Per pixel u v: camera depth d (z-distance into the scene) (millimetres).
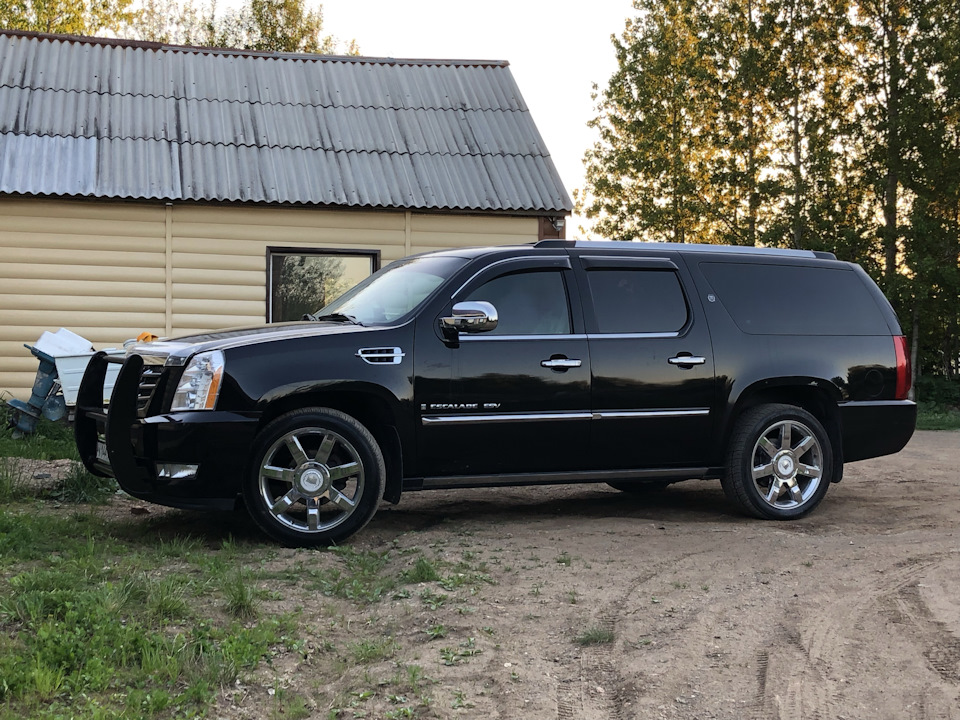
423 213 13109
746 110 23469
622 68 30203
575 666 4160
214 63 14727
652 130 28734
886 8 22281
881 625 4617
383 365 6152
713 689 3922
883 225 22469
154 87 13898
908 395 7570
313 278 13078
